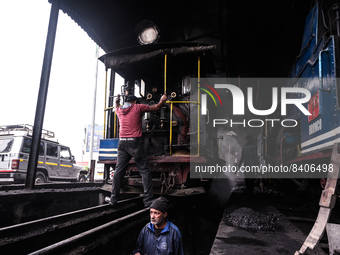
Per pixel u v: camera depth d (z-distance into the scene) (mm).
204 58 5523
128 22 7809
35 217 4473
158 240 2219
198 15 8555
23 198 4160
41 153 10281
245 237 2748
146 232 2316
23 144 9258
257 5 7250
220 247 2412
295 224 3793
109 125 5930
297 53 8508
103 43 8227
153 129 5254
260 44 9094
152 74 5832
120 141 4238
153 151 5453
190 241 4828
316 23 4098
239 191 7875
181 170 4754
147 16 7895
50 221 3049
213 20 8820
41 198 4547
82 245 2641
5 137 9375
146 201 4141
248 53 10164
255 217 3443
